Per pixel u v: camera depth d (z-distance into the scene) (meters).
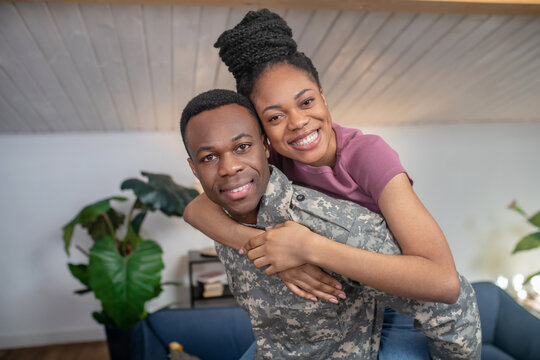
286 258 0.79
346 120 4.45
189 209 1.06
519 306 2.54
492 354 2.49
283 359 0.95
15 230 4.15
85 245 4.24
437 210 4.79
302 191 0.86
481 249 4.84
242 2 2.10
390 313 1.12
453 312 0.83
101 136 4.27
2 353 4.00
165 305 4.33
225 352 2.54
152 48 2.58
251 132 0.75
